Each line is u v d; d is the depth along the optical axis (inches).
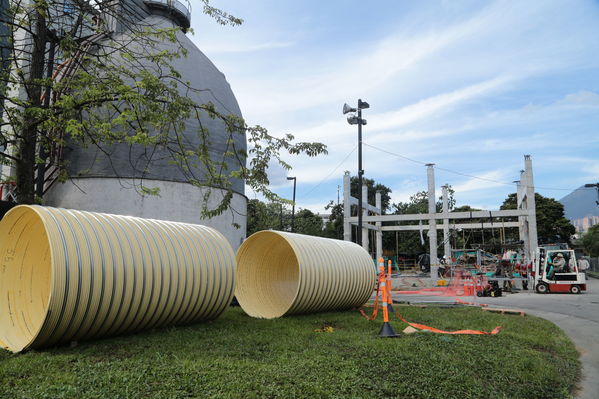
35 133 434.6
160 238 367.9
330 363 254.8
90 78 429.4
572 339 397.4
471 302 743.1
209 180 465.4
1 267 329.4
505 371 251.1
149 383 216.2
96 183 842.8
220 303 416.8
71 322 286.8
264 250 549.6
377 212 1489.9
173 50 925.8
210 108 442.6
